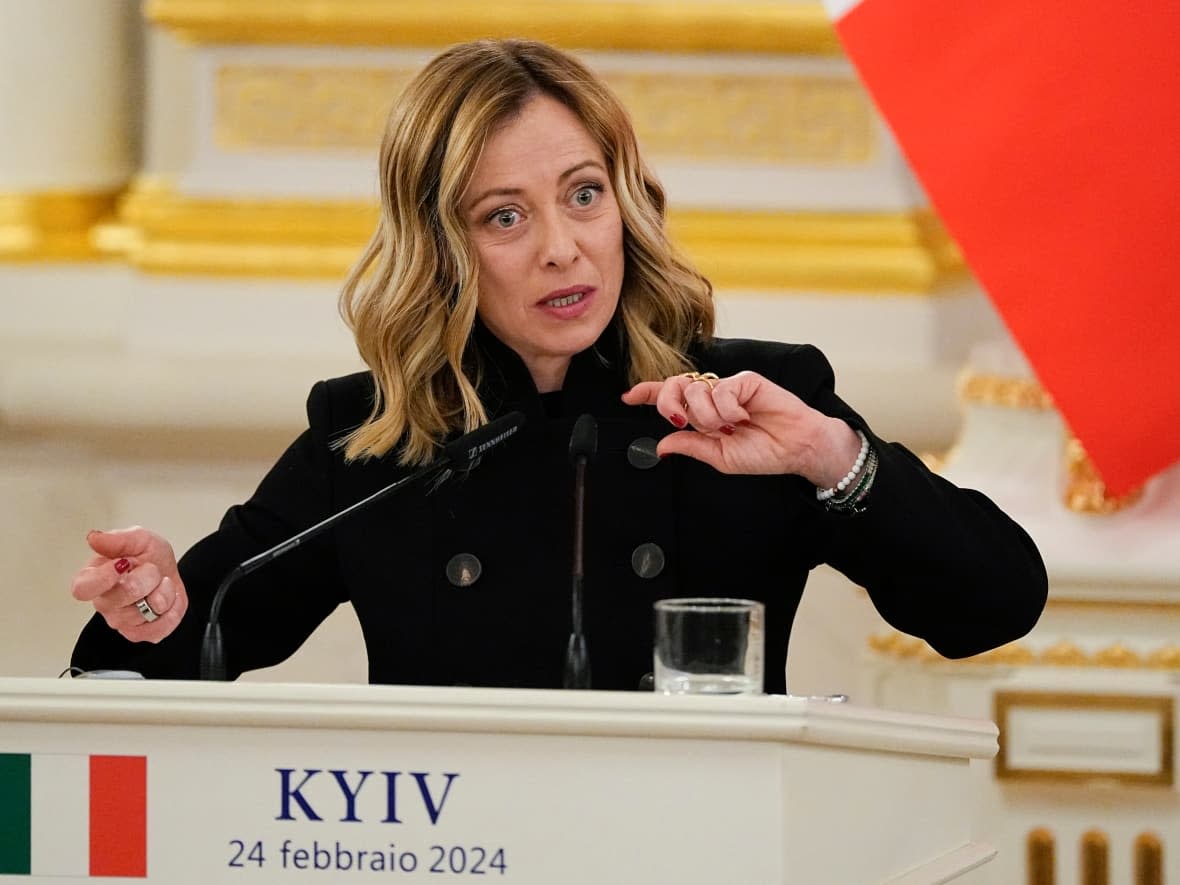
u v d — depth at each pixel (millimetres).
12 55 27078
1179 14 9508
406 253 7961
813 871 5887
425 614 7918
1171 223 9625
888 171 25547
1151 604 11164
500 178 7711
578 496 7172
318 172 25984
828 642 17906
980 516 7633
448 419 8102
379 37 25547
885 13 10164
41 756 6051
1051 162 9820
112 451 25016
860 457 7180
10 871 6066
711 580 7910
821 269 25391
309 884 5961
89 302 27328
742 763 5789
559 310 7773
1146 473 9797
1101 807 11281
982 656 11344
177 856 6016
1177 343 9664
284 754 5965
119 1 27750
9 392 25672
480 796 5887
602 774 5836
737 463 7109
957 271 25672
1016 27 9859
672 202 25594
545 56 7926
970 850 6312
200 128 26078
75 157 27375
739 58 25438
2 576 20500
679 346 8195
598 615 7812
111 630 8016
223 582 7551
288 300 25906
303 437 8586
